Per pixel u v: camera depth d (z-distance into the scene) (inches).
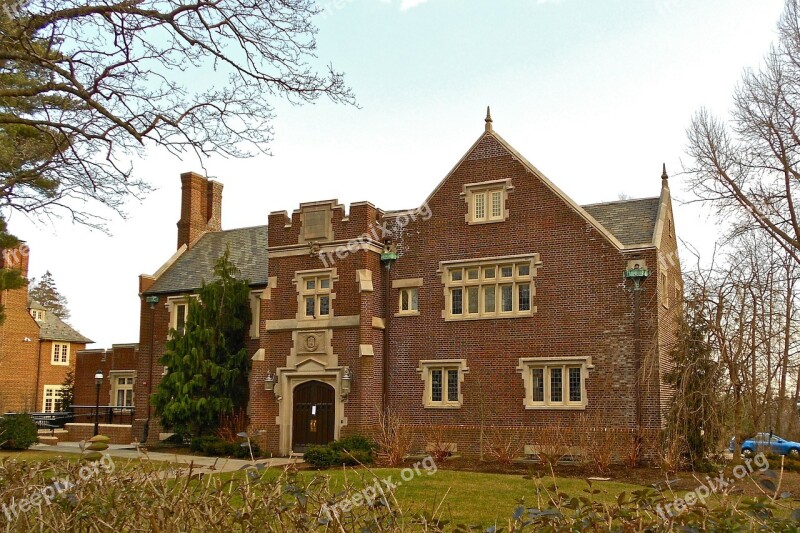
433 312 1043.9
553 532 217.2
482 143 1050.1
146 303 1347.2
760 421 885.2
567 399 940.6
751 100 1353.3
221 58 491.8
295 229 1128.2
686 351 844.6
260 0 469.4
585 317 943.0
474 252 1028.5
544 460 279.7
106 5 456.4
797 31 1157.1
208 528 237.9
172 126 502.0
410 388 1040.2
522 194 1008.2
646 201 1037.8
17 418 1054.4
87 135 514.3
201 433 1131.3
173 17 474.6
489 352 995.9
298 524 232.7
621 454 876.6
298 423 1083.9
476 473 759.1
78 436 1339.8
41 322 1999.3
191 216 1464.1
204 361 1139.9
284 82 499.8
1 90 474.3
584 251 956.0
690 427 831.7
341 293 1074.7
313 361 1074.7
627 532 215.6
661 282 960.9
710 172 1165.7
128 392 1563.7
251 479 256.4
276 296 1128.2
